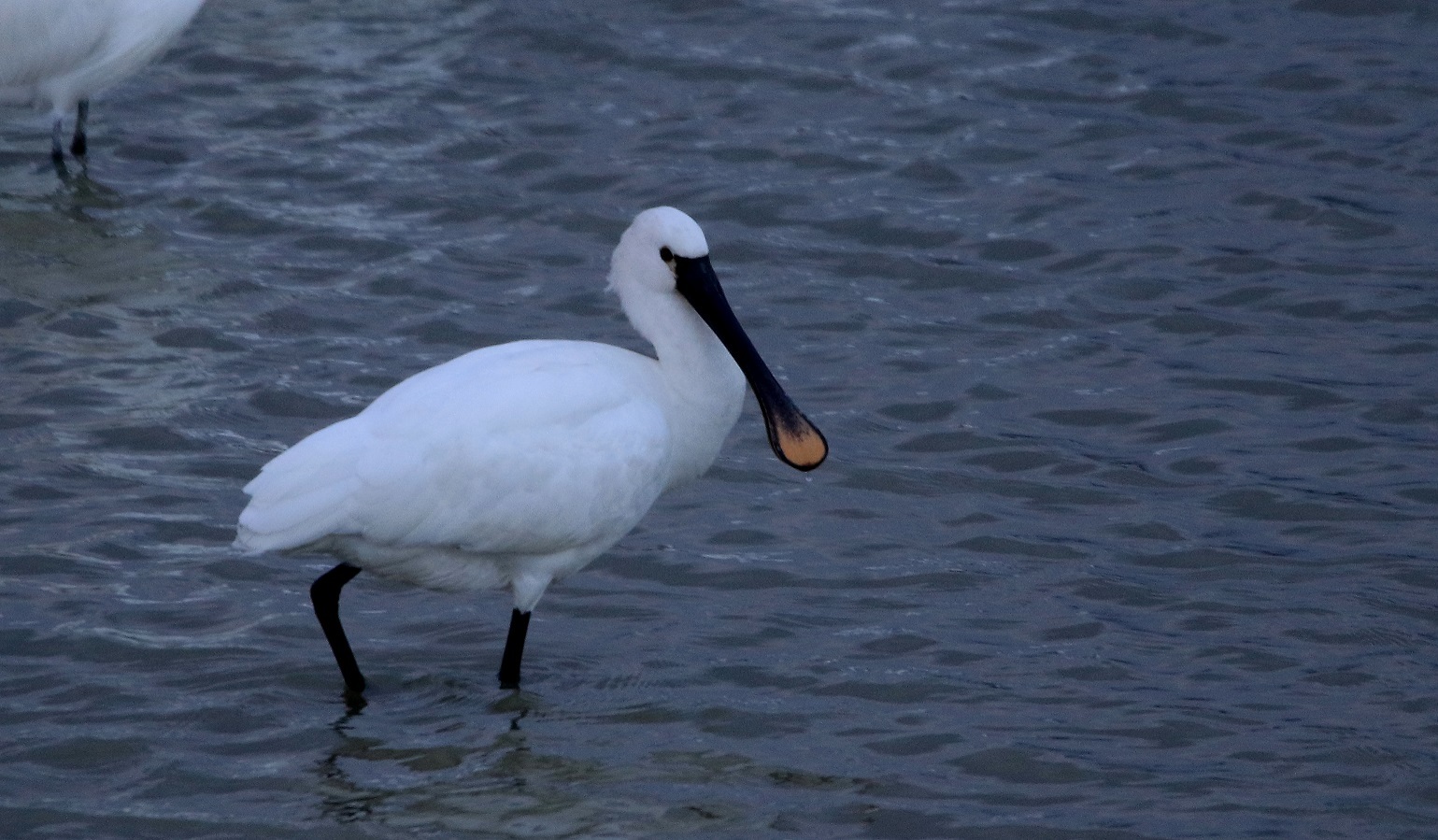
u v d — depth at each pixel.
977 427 14.64
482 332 15.94
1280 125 19.94
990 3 22.58
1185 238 17.83
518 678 11.21
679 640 11.81
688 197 18.52
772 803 9.98
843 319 16.42
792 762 10.40
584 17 22.27
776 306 16.62
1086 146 19.59
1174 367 15.62
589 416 10.95
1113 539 13.08
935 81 20.91
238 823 9.69
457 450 10.52
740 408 11.92
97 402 14.54
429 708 10.95
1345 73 20.97
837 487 13.82
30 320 15.86
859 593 12.38
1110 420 14.80
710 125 19.97
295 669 11.34
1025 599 12.31
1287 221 18.16
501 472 10.60
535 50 21.59
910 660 11.54
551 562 11.09
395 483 10.38
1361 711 10.95
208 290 16.55
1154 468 14.07
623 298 11.75
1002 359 15.78
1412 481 13.76
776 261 17.44
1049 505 13.59
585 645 11.77
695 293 11.54
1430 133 19.70
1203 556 12.84
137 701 10.91
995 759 10.45
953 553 12.91
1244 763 10.41
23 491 13.20
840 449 14.29
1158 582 12.52
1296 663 11.50
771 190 18.69
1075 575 12.60
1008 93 20.64
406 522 10.48
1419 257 17.42
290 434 14.25
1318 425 14.66
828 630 11.92
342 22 22.22
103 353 15.36
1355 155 19.33
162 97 20.58
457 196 18.48
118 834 9.59
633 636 11.87
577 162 19.19
